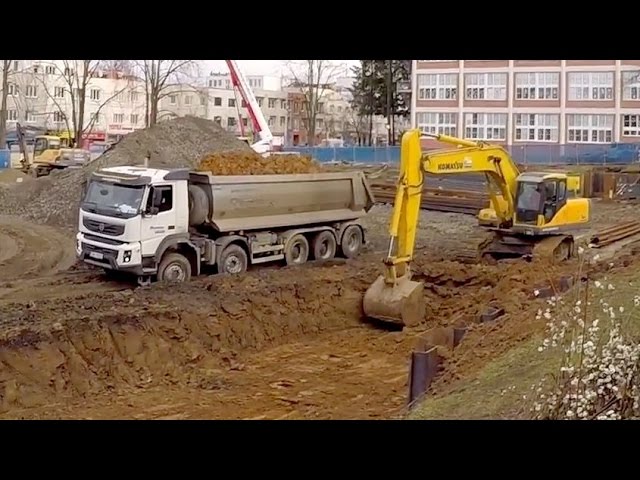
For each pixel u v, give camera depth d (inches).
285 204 757.3
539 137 2202.3
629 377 255.3
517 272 666.8
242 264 725.3
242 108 1702.8
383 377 483.8
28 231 965.2
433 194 1300.4
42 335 458.3
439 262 746.2
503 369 354.6
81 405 437.1
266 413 418.6
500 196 756.6
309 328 593.9
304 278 643.5
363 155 2160.4
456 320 543.5
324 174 797.9
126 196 644.7
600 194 1417.3
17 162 2006.6
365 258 814.5
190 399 448.8
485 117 2262.6
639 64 2062.0
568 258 757.3
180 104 3356.3
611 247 888.3
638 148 1930.4
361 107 2748.5
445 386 366.3
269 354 546.0
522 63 2193.7
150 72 2183.8
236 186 705.0
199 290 594.2
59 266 795.4
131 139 1155.9
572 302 383.9
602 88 2116.1
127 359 486.6
